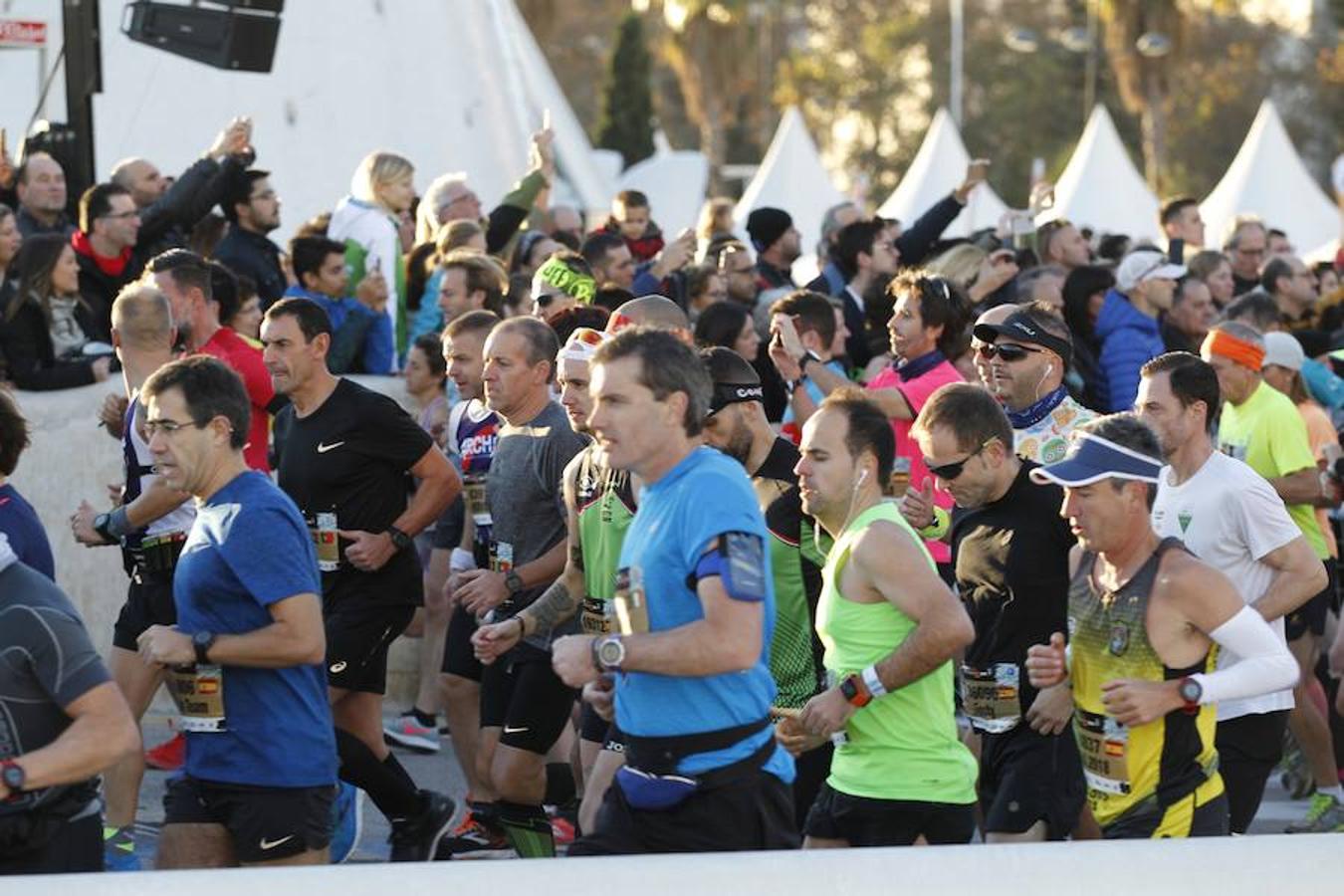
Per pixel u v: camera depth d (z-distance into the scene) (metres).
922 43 134.25
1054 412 13.33
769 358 19.48
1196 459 13.00
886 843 10.24
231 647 10.27
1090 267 21.86
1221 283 25.39
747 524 8.91
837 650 10.30
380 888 6.68
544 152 22.08
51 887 6.56
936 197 52.06
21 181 20.02
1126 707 9.93
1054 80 128.38
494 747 13.84
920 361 15.26
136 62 28.33
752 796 9.23
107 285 19.20
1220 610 9.99
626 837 9.32
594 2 125.69
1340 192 40.59
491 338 13.52
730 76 101.00
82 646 8.71
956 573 11.46
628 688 9.33
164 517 13.12
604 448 9.12
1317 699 16.41
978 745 11.88
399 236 21.19
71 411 17.61
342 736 13.42
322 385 13.86
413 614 14.17
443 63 30.88
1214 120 131.25
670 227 46.69
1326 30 136.25
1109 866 7.09
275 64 29.12
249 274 20.52
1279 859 7.19
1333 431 18.84
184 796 10.64
